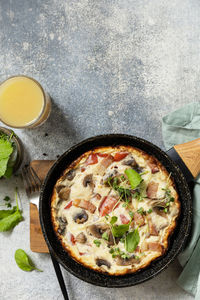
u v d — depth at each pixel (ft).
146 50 2.69
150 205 2.30
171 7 2.68
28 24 2.74
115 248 2.28
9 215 2.68
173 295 2.57
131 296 2.59
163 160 2.44
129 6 2.70
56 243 2.40
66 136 2.71
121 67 2.70
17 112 2.60
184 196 2.37
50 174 2.34
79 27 2.72
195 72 2.67
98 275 2.38
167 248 2.30
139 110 2.69
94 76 2.71
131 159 2.35
